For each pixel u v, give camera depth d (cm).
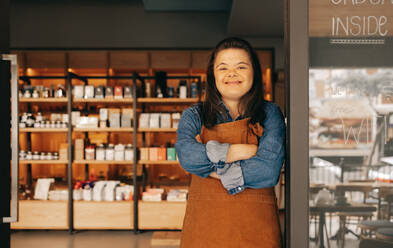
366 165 126
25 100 431
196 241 115
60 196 429
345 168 126
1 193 190
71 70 514
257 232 112
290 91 125
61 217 421
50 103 477
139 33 493
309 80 128
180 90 437
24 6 488
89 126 430
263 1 356
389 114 127
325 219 126
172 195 427
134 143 417
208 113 122
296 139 124
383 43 128
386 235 124
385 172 126
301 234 124
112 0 490
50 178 462
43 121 436
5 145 193
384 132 127
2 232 189
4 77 193
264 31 471
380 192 126
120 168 511
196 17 493
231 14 400
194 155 112
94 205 421
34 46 489
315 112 127
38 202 421
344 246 125
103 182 438
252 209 113
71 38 490
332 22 128
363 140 127
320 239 125
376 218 125
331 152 127
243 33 481
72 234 415
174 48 491
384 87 128
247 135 119
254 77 121
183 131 121
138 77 429
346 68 128
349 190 126
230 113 124
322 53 128
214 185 116
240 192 114
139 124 432
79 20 491
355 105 128
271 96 487
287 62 129
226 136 120
